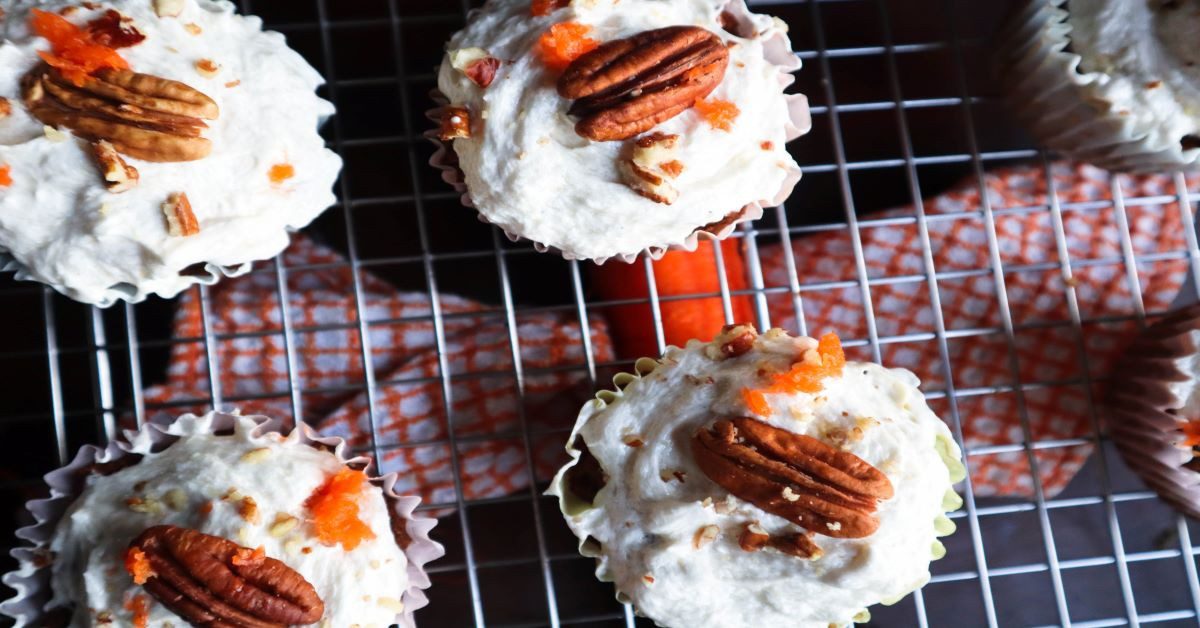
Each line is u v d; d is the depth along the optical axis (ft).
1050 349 1.31
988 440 1.31
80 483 1.15
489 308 1.29
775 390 1.12
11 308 1.26
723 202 1.14
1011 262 1.32
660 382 1.15
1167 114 1.18
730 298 1.29
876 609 1.31
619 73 1.10
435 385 1.28
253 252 1.15
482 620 1.24
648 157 1.11
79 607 1.11
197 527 1.10
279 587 1.09
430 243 1.29
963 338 1.31
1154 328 1.24
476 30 1.14
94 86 1.09
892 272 1.32
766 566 1.12
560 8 1.13
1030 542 1.32
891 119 1.32
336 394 1.28
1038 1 1.20
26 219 1.11
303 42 1.28
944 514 1.17
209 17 1.14
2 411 1.25
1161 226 1.33
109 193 1.10
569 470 1.17
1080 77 1.19
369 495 1.14
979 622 1.31
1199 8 1.16
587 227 1.15
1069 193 1.32
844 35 1.32
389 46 1.29
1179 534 1.27
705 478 1.12
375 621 1.12
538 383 1.28
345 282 1.29
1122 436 1.25
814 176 1.32
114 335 1.26
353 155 1.28
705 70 1.11
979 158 1.27
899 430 1.13
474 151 1.14
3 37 1.10
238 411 1.19
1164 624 1.32
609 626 1.27
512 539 1.28
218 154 1.12
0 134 1.09
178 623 1.09
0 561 1.24
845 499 1.09
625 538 1.14
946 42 1.30
